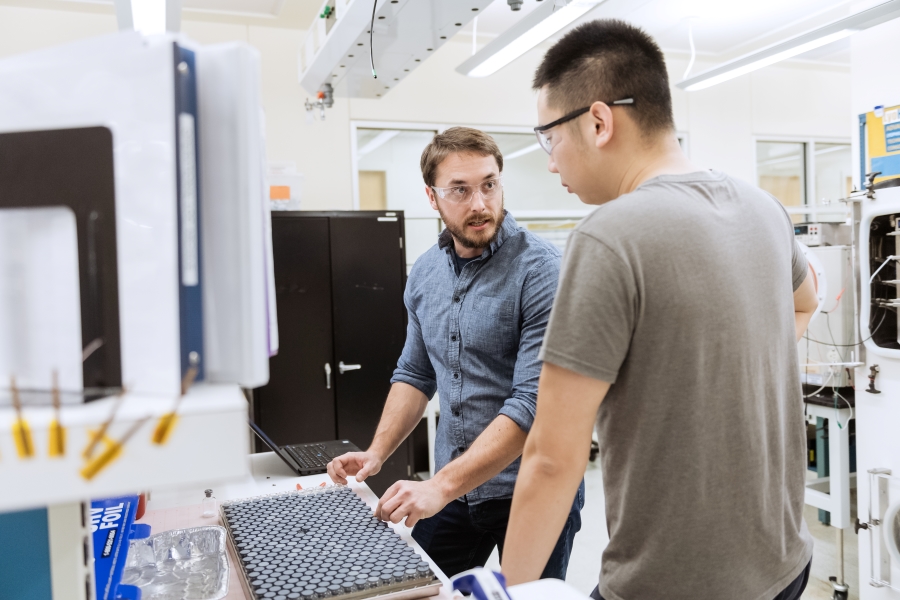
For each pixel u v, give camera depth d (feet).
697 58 16.65
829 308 9.32
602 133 2.93
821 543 10.18
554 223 16.61
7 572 1.87
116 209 1.36
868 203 7.55
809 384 9.44
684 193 2.72
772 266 2.88
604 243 2.59
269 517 3.76
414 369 5.64
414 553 3.21
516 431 4.09
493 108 15.62
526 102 15.89
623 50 2.88
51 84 1.39
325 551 3.23
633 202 2.67
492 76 15.57
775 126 17.95
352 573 2.96
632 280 2.55
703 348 2.59
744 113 17.62
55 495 1.29
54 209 1.37
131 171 1.35
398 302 11.73
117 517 3.36
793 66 17.83
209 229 1.44
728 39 15.34
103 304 1.36
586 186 3.17
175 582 3.11
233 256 1.44
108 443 1.30
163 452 1.31
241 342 1.45
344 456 4.91
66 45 1.39
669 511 2.71
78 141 1.35
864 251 7.61
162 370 1.36
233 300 1.44
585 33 2.99
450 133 4.79
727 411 2.65
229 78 1.41
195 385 1.46
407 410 5.47
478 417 4.89
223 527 3.82
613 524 2.94
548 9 7.07
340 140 14.34
